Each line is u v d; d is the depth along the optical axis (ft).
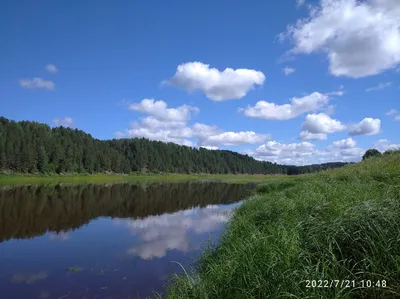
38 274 30.27
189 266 31.04
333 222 19.12
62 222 58.95
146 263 33.22
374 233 16.58
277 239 21.01
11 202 87.30
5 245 41.55
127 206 84.74
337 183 40.50
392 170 39.45
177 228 52.37
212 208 79.97
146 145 484.74
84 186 182.80
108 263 33.45
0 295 25.41
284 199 36.40
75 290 26.30
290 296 14.80
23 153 283.59
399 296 13.52
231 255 23.44
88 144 394.52
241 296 16.75
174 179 350.43
